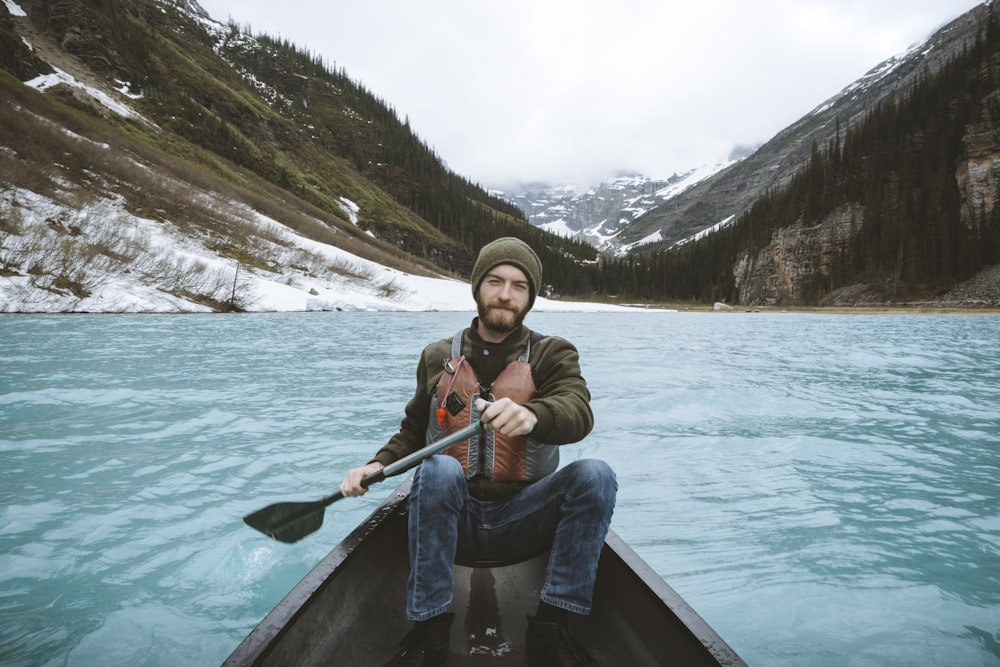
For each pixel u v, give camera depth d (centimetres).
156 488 360
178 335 1324
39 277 1911
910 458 435
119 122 5431
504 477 171
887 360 1120
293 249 3909
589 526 154
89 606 224
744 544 283
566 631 155
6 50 4944
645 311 5800
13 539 284
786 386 777
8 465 401
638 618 150
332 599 151
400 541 198
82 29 6688
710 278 9875
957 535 292
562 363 174
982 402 660
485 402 156
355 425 526
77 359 897
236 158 7069
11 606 223
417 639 150
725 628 212
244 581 246
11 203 2289
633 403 655
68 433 486
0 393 638
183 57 8981
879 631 209
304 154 9669
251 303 2536
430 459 161
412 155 12888
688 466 415
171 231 3142
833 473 396
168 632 209
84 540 283
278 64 12694
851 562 264
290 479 382
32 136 3195
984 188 6225
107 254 2284
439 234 10494
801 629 211
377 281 4003
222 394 664
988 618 217
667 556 271
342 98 13075
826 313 5453
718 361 1099
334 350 1149
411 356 1054
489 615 174
